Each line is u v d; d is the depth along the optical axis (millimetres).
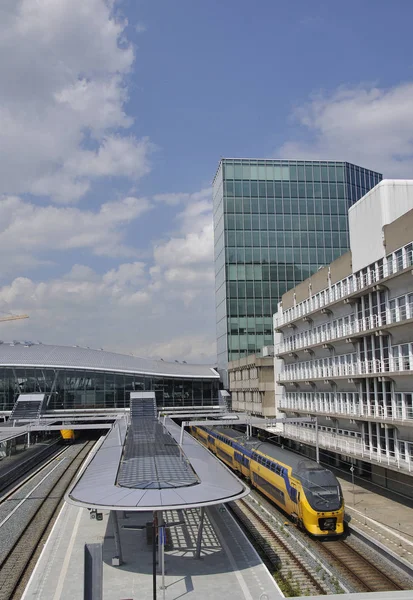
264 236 85500
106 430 82312
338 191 87812
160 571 20797
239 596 18328
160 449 31281
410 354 30031
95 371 81812
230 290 83938
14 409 74750
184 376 85812
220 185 88438
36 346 90062
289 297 54750
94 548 9375
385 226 32812
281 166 87562
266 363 61938
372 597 8922
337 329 40969
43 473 47438
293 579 20938
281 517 30953
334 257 85875
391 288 32031
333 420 42469
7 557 23781
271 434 60906
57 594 18547
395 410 31812
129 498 19922
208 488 21547
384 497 33000
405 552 22484
